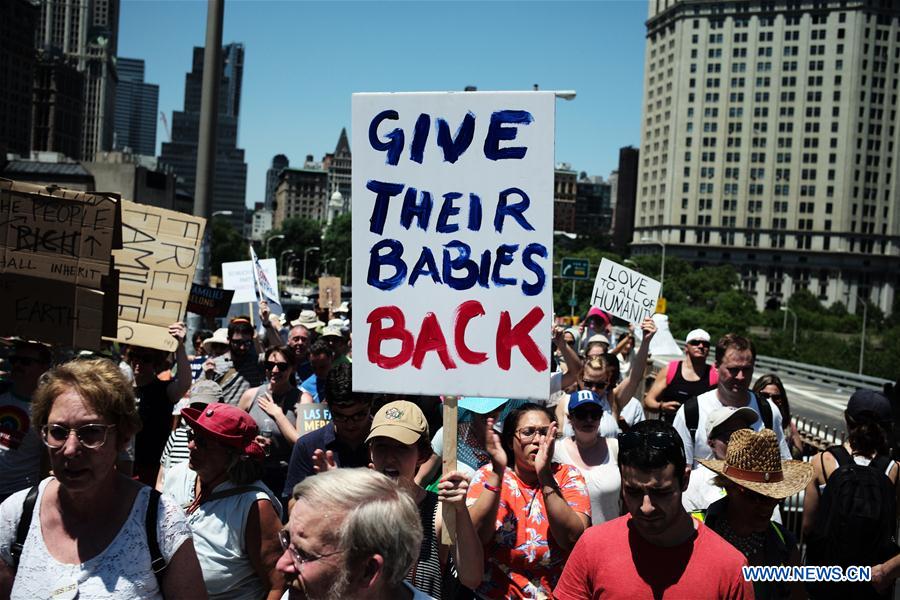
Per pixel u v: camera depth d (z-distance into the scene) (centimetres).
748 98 16700
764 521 423
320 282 2139
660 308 2709
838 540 494
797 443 855
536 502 454
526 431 459
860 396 540
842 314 13488
